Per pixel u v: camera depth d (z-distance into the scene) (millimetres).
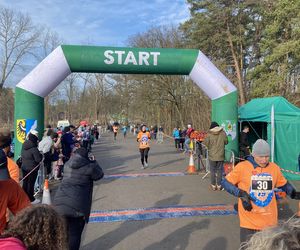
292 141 11812
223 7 32875
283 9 23812
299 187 10383
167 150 24672
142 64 12281
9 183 3488
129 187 10711
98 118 70562
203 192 9898
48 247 2059
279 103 12562
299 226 1582
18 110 11867
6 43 49500
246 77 31719
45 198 7566
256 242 1562
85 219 4855
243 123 14812
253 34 34438
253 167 4211
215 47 35094
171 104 45469
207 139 10195
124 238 6219
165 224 6961
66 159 11727
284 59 23922
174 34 39906
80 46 12156
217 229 6637
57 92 53969
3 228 3381
